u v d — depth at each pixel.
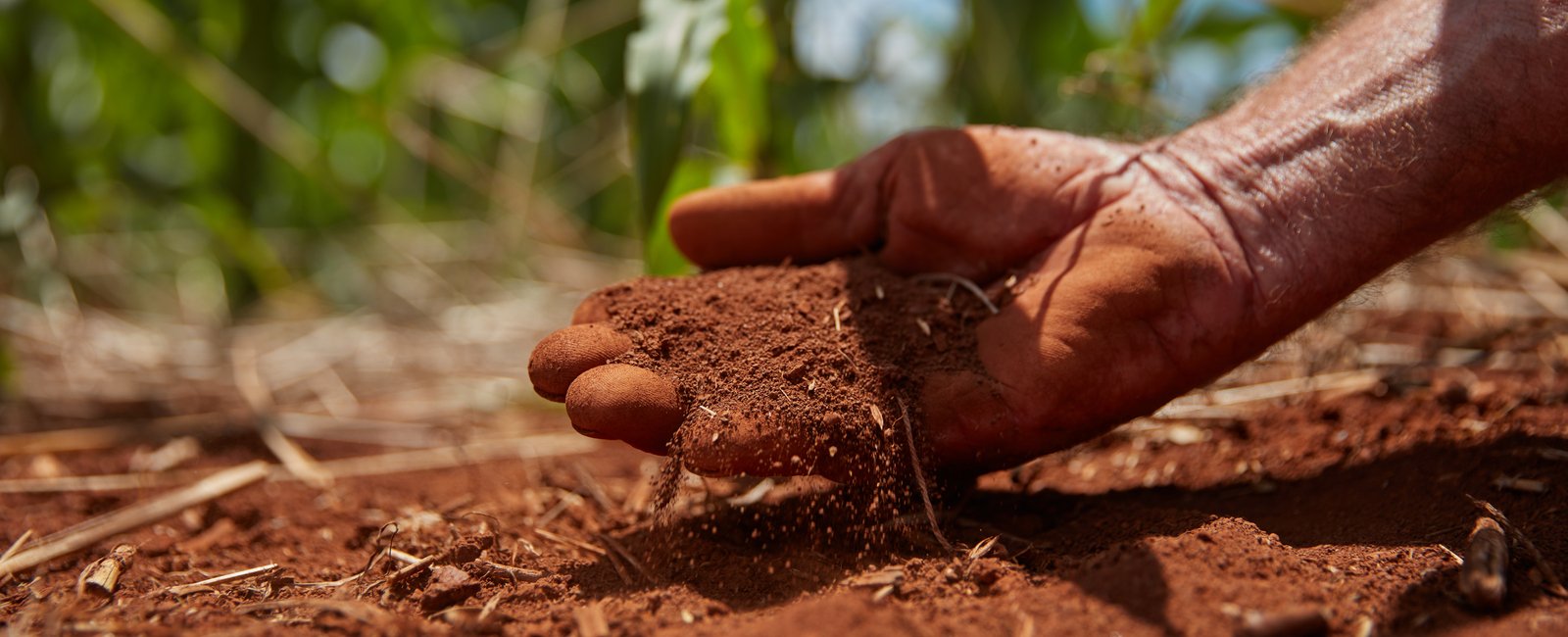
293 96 1.02
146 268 1.04
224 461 0.58
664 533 0.41
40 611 0.38
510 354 0.77
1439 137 0.41
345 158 1.18
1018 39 0.80
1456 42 0.41
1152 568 0.36
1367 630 0.34
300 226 1.11
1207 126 0.45
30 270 0.86
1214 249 0.42
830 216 0.47
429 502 0.50
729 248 0.47
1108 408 0.41
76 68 1.00
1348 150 0.42
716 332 0.41
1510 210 0.44
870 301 0.43
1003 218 0.44
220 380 0.73
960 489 0.44
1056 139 0.45
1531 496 0.41
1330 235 0.42
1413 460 0.45
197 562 0.43
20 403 0.67
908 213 0.45
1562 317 0.61
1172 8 0.66
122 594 0.40
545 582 0.39
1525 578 0.36
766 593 0.38
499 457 0.58
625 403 0.38
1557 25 0.39
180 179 1.07
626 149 0.94
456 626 0.37
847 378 0.40
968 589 0.37
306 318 0.94
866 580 0.37
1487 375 0.54
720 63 0.60
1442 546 0.38
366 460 0.58
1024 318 0.41
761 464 0.38
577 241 1.00
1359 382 0.55
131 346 0.81
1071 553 0.40
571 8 1.02
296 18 1.00
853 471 0.39
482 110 1.10
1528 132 0.40
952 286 0.44
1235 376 0.55
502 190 0.98
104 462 0.58
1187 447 0.51
